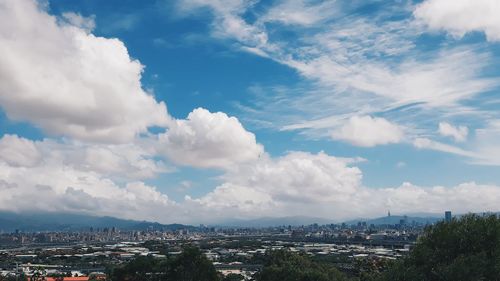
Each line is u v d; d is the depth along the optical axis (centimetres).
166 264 17238
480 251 7269
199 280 16512
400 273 7644
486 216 7750
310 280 17112
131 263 17850
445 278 7069
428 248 7644
